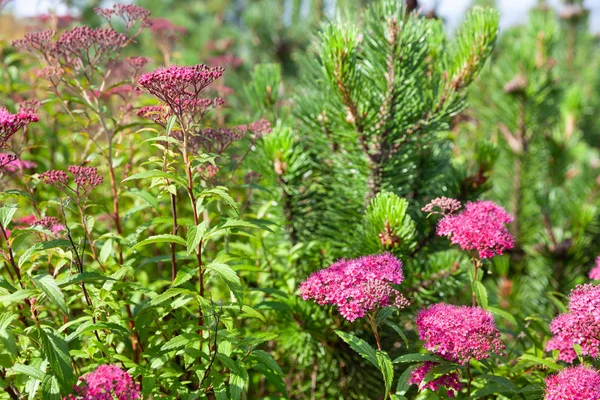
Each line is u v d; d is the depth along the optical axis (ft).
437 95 2.60
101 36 2.44
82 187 2.22
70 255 2.07
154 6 7.39
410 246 2.43
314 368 2.67
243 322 2.66
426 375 2.01
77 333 1.98
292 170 2.66
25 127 2.47
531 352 2.38
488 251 2.19
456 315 2.05
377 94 2.61
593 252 3.46
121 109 2.72
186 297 2.20
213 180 2.41
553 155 4.06
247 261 2.58
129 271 2.08
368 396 2.63
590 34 6.60
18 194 2.07
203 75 2.04
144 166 2.90
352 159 2.66
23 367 1.88
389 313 2.10
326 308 2.53
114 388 1.83
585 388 1.94
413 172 2.71
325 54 2.50
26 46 2.48
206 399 2.21
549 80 3.87
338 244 2.68
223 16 7.57
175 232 2.17
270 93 2.94
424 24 2.58
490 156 2.75
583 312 2.04
